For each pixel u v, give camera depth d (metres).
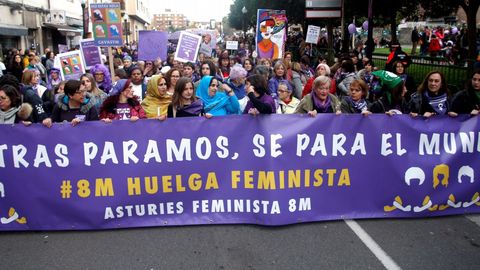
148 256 3.90
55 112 5.26
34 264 3.79
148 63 9.97
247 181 4.51
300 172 4.53
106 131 4.39
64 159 4.38
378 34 44.56
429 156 4.70
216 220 4.54
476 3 13.30
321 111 5.07
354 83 5.29
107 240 4.23
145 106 5.68
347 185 4.62
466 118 4.71
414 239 4.21
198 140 4.46
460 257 3.87
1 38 21.09
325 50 25.41
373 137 4.62
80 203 4.42
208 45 13.23
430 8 17.48
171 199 4.50
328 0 20.03
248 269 3.69
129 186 4.44
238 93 6.53
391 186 4.67
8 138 4.32
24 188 4.38
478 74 5.28
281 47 11.41
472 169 4.77
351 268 3.69
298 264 3.75
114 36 8.77
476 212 4.80
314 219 4.57
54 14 26.89
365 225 4.52
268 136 4.48
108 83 8.27
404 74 7.58
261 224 4.51
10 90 5.04
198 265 3.75
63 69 8.91
